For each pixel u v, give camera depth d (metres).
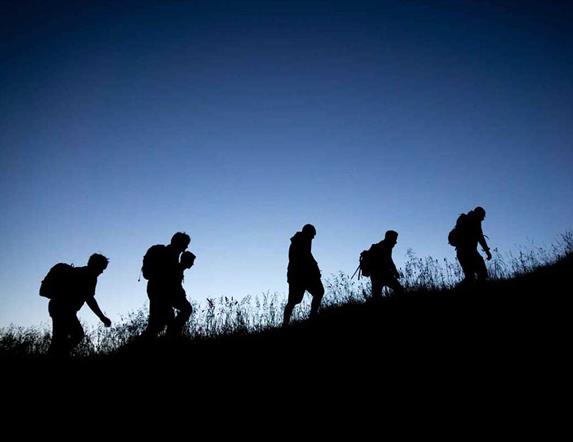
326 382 3.54
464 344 3.95
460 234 7.74
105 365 4.95
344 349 4.43
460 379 3.17
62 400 3.71
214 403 3.36
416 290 7.53
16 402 3.66
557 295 5.21
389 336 4.65
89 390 3.96
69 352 5.57
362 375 3.58
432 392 3.01
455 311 5.32
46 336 6.83
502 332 4.12
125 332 6.66
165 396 3.63
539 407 2.54
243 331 6.28
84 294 5.84
